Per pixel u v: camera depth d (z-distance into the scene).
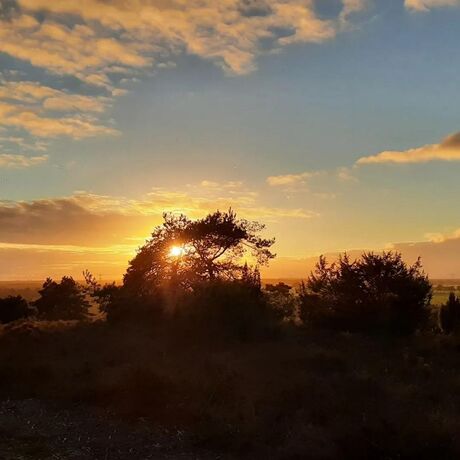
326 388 11.17
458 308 25.95
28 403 11.11
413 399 10.59
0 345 18.16
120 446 8.59
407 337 22.94
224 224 37.56
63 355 16.39
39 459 7.86
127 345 18.34
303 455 7.86
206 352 17.14
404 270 25.25
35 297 81.69
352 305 24.92
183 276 36.12
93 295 46.75
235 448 8.38
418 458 7.57
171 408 10.12
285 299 30.30
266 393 10.89
